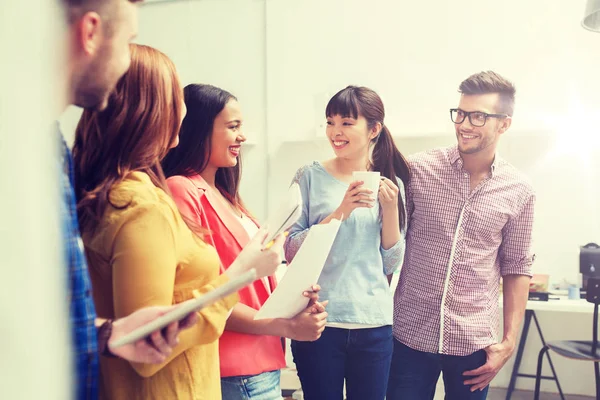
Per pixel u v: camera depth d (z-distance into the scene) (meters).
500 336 3.39
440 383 3.41
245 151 3.77
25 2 0.21
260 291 1.40
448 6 3.47
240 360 1.27
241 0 3.75
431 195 1.88
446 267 1.86
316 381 1.71
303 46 3.67
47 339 0.21
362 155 1.85
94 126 0.85
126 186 0.80
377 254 1.77
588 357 2.60
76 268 0.63
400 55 3.54
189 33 3.84
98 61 0.55
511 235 1.90
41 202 0.21
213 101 1.41
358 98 1.80
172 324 0.68
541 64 3.38
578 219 3.38
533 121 3.41
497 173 1.87
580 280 3.21
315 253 1.19
